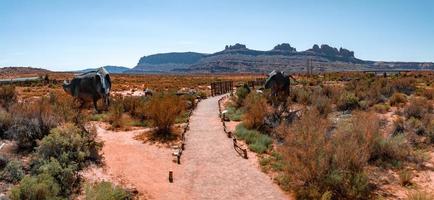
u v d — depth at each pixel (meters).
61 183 9.45
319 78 74.81
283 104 21.09
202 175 11.59
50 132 11.77
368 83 39.81
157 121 17.06
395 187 10.48
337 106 24.69
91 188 8.94
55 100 22.03
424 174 11.55
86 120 16.05
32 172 9.94
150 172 11.63
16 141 12.29
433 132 15.32
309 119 15.23
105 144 14.48
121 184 10.29
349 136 12.63
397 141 13.59
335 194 9.69
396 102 27.20
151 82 81.31
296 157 10.50
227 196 9.92
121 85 66.62
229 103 29.25
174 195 9.95
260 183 10.86
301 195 9.68
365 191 9.76
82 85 21.41
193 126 19.38
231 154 13.85
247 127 17.84
